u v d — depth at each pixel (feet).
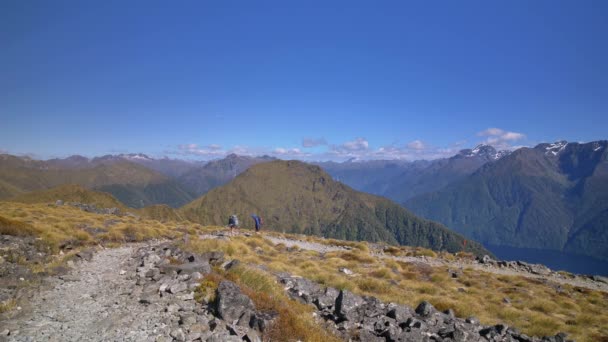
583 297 103.45
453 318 57.26
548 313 82.23
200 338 37.29
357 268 100.68
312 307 55.62
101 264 77.10
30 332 37.06
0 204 173.47
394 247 167.12
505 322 70.18
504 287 102.83
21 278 56.75
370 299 57.77
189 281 56.49
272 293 55.93
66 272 65.62
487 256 152.05
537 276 130.11
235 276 60.39
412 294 79.92
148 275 62.64
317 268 89.61
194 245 95.96
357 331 48.03
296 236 183.62
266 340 39.32
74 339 35.86
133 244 116.37
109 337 36.55
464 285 101.65
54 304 46.73
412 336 46.75
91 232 117.08
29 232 90.68
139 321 41.14
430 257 148.77
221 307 42.98
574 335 66.03
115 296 51.11
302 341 40.50
